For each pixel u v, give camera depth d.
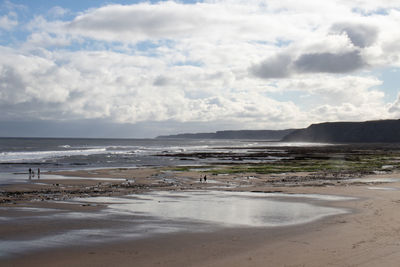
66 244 15.52
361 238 15.99
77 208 23.84
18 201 26.70
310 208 23.92
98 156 100.75
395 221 19.30
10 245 15.38
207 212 22.59
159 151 137.12
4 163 72.50
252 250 14.57
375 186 35.91
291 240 15.98
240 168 58.25
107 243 15.67
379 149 160.38
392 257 13.27
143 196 29.61
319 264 12.73
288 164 68.19
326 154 112.94
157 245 15.38
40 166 65.50
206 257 13.77
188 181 41.28
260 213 22.27
